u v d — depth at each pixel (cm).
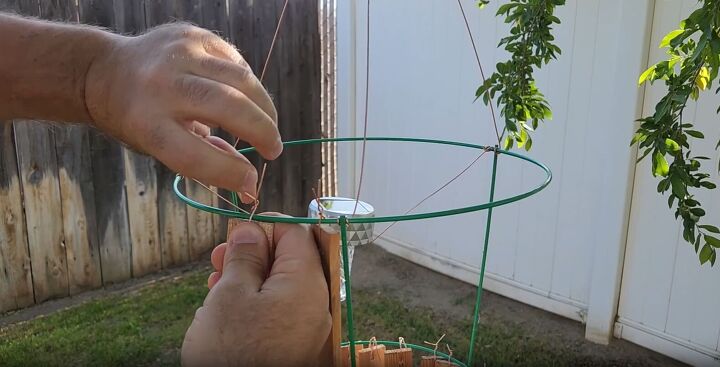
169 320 281
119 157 305
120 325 276
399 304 301
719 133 214
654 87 231
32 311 288
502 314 291
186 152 47
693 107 219
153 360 249
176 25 56
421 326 278
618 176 246
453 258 329
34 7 260
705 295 235
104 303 296
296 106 360
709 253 131
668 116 125
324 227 62
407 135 338
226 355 53
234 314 54
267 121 47
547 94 268
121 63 52
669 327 248
